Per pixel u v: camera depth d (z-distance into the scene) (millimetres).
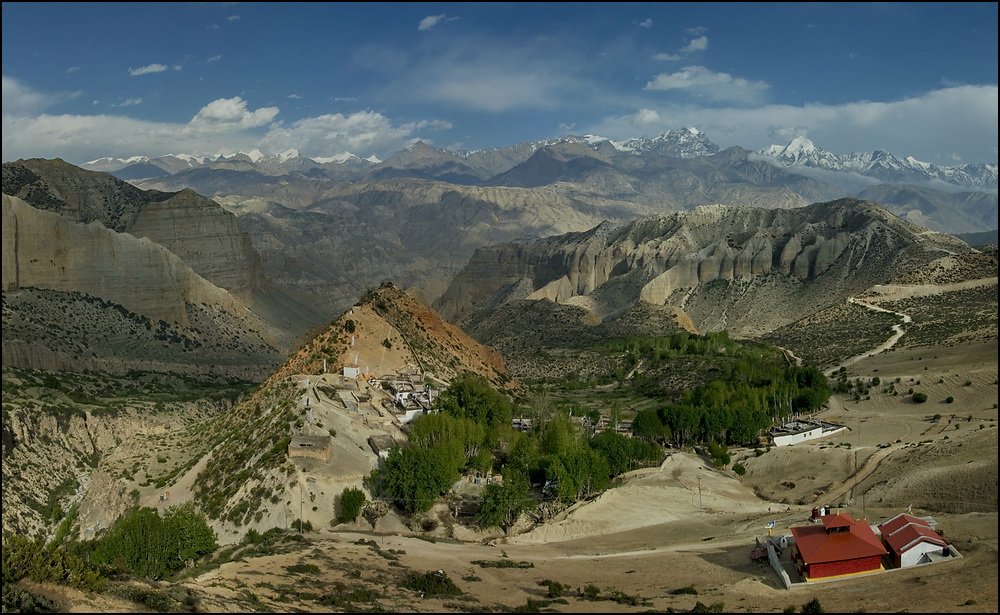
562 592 62219
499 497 89250
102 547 67375
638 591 63000
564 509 95438
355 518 84875
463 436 105438
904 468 94375
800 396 148500
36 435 135500
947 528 67188
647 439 134000
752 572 65750
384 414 114250
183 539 69062
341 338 142000
